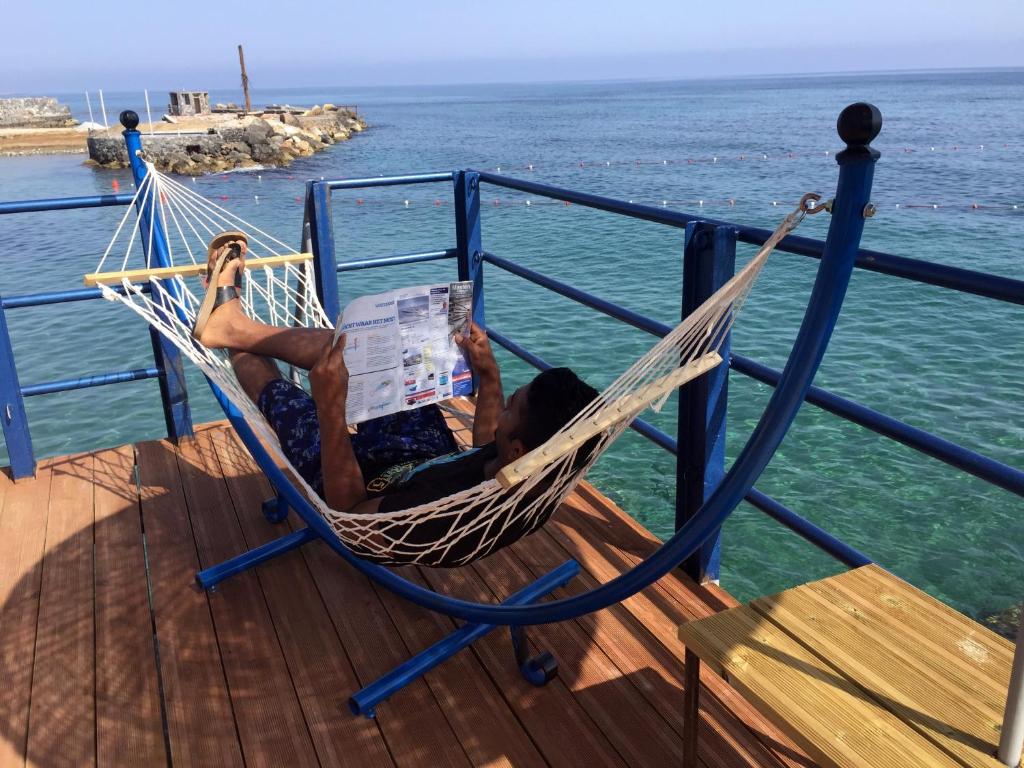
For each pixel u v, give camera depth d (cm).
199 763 200
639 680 224
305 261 314
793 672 152
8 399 336
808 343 137
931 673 151
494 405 242
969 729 137
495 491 176
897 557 578
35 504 329
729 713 212
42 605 264
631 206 278
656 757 198
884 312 1174
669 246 1675
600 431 159
